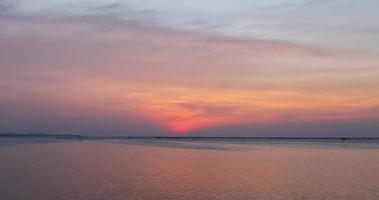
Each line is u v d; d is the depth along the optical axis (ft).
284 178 116.98
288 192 91.40
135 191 88.99
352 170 143.84
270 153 253.44
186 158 195.83
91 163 157.89
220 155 223.92
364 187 100.12
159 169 138.62
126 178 111.34
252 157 209.87
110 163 159.63
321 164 168.86
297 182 108.47
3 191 86.28
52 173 120.67
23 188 90.43
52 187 92.48
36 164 148.56
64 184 97.45
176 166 150.92
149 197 82.28
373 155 237.45
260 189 95.20
